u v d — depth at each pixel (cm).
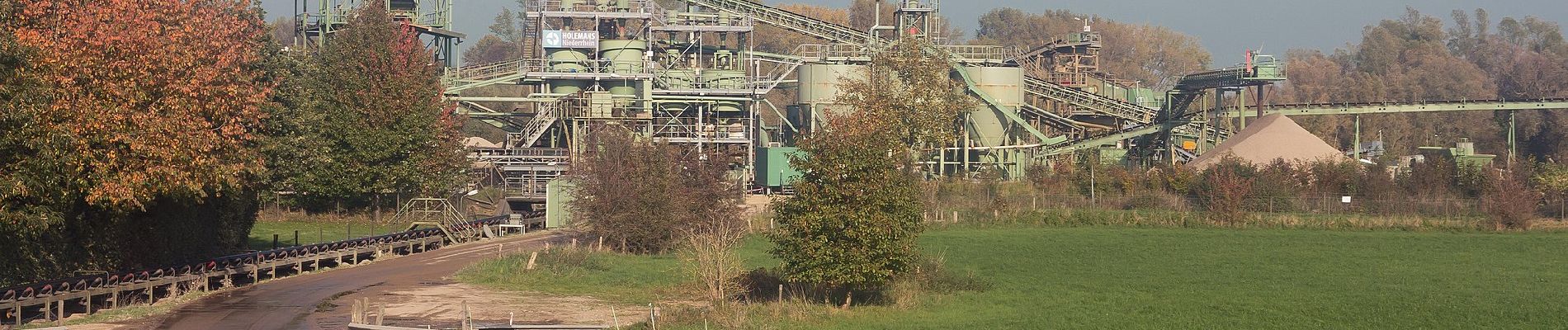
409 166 10038
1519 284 6450
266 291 6181
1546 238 9000
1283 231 9662
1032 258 7750
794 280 5412
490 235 9438
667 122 13212
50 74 4891
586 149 9556
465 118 11831
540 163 12269
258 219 10038
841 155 5241
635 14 13175
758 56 14312
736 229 8188
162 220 6131
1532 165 11562
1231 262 7531
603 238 7950
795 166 5403
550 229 10119
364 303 5016
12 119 4572
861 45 13625
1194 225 10062
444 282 6550
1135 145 14238
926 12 13188
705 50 14425
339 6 12506
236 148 5862
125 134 5047
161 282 5822
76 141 4828
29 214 4806
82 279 5428
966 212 10406
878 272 5238
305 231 9394
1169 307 5575
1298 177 11438
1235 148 12812
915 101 9919
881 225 5194
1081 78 14725
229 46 6338
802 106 13400
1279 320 5194
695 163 8469
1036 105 14725
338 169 9962
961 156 13600
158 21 5641
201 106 5581
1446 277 6762
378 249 7856
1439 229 9644
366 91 9994
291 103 9819
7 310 5044
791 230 5341
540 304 5753
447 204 9631
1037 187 11688
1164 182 11500
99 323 5103
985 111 13250
